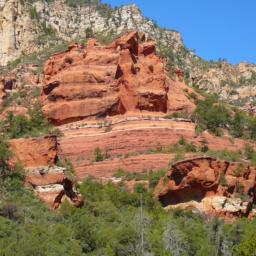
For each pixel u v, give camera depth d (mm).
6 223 89938
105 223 99375
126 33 145375
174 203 111125
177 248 94062
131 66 139875
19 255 82688
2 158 102625
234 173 112625
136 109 137750
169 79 149000
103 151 130625
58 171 103500
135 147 129875
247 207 111250
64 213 98188
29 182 102625
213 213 108875
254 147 139000
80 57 145625
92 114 139250
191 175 110062
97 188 114188
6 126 140500
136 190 114062
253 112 183375
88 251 90625
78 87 142000
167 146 129875
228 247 96938
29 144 106125
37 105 148250
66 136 135875
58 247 87562
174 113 139250
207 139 134625
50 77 148125
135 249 91438
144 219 100438
